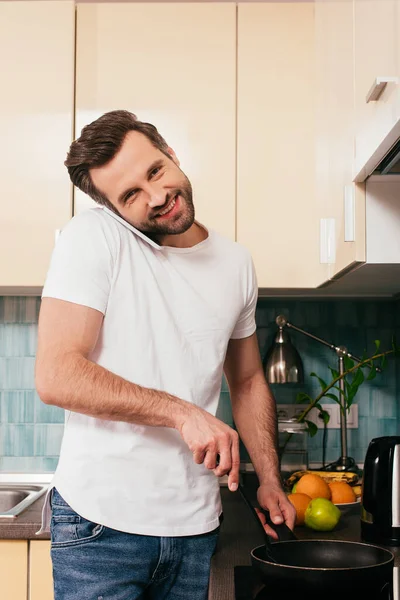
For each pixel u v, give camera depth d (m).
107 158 1.24
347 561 1.21
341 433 2.31
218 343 1.34
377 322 2.46
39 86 2.08
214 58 2.12
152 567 1.24
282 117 2.12
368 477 1.53
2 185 2.07
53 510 1.25
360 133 1.43
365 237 1.58
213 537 1.30
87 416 1.24
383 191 1.57
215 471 1.12
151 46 2.11
